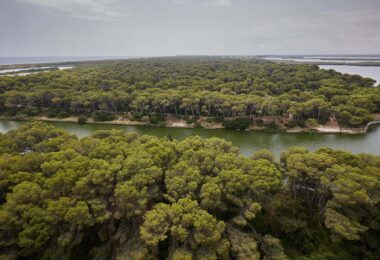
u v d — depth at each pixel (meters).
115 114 89.62
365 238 29.00
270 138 71.00
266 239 27.61
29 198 25.81
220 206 29.31
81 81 115.12
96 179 28.78
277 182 30.66
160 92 93.69
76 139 46.47
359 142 66.56
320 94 91.25
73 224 24.72
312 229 30.62
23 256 24.89
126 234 26.94
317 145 65.31
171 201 28.50
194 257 23.52
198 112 86.06
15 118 88.38
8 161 32.22
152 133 76.88
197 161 34.59
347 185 28.23
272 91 102.38
